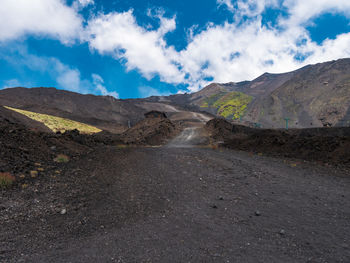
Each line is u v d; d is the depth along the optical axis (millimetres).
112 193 5816
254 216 4402
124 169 9172
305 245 3127
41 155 9320
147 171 9094
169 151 17422
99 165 9547
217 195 6023
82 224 3861
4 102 136375
